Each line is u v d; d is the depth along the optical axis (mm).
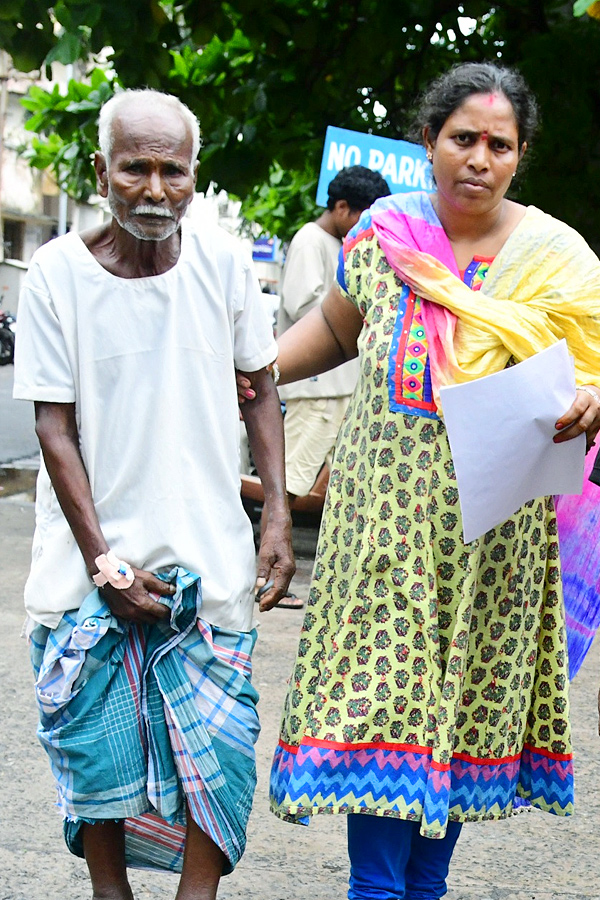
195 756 2688
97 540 2645
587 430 2678
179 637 2717
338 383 6770
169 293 2660
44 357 2658
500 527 2764
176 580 2676
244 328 2811
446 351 2689
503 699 2828
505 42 9516
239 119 9328
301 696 2893
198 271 2697
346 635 2777
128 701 2715
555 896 3428
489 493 2621
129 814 2713
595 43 8523
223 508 2783
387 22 8914
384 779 2756
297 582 7238
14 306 39750
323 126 9625
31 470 11859
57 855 3539
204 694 2740
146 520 2693
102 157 2609
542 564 2883
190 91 9125
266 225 15344
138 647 2729
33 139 11625
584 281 2721
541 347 2684
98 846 2832
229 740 2740
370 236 2871
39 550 2812
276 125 9414
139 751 2729
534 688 2973
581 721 4887
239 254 2773
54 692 2715
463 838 3822
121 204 2561
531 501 2824
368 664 2762
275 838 3764
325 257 6605
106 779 2689
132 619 2672
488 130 2686
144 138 2527
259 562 2875
